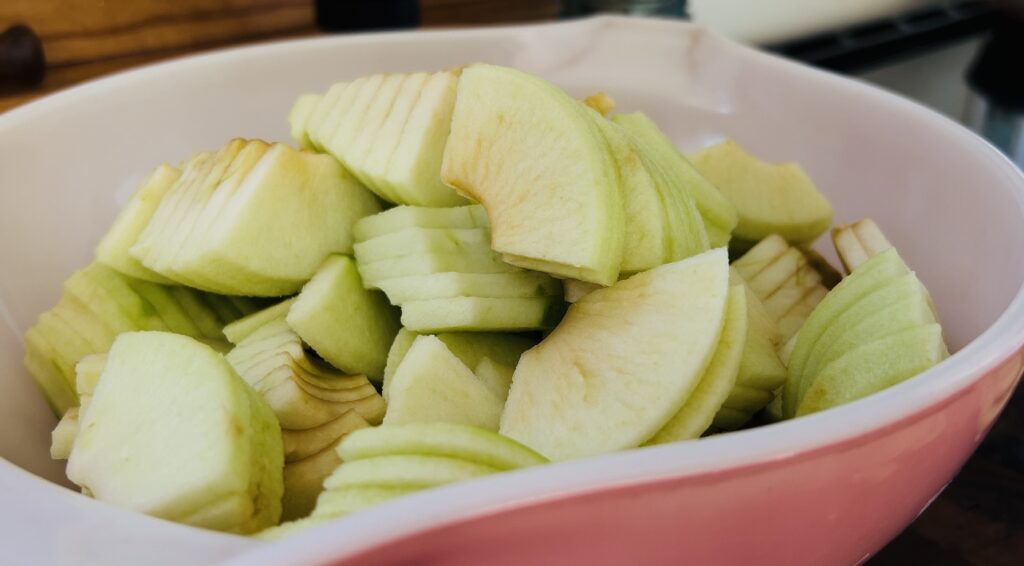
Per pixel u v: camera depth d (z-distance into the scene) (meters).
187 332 0.27
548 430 0.20
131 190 0.32
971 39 0.75
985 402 0.18
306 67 0.35
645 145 0.26
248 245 0.24
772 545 0.16
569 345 0.21
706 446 0.15
